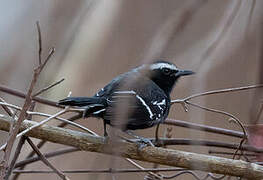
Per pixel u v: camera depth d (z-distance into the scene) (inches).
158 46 225.8
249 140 335.6
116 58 504.7
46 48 527.8
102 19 502.3
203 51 310.0
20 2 589.3
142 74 294.0
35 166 525.0
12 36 571.5
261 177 335.9
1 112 471.8
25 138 354.3
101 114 358.3
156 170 367.2
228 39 390.6
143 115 383.6
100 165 393.7
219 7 339.0
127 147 354.6
